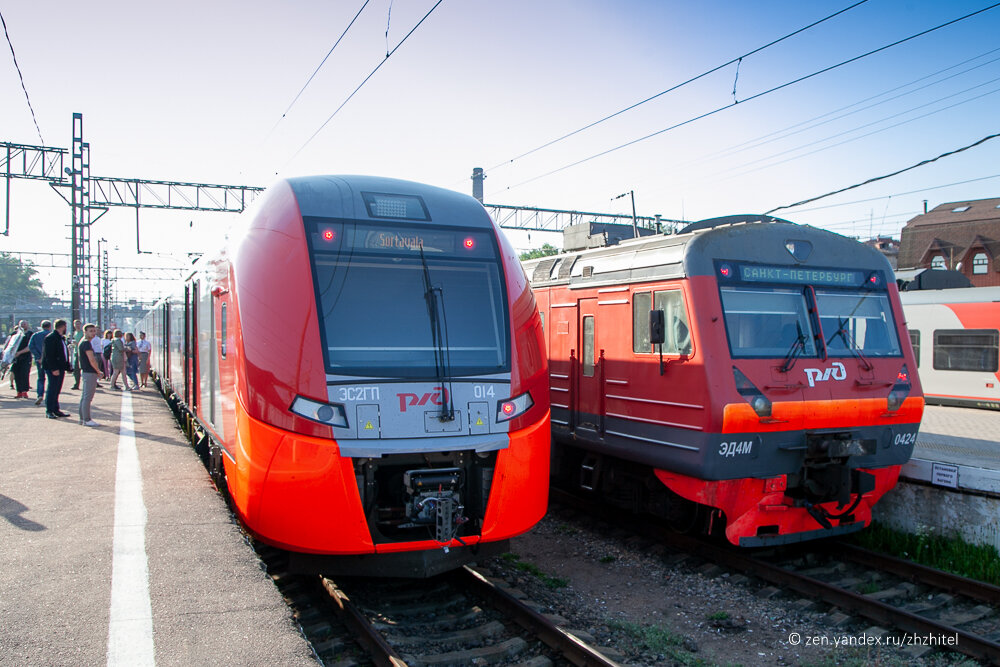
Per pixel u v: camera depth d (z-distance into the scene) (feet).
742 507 24.67
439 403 18.90
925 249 143.74
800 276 26.05
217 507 21.50
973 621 20.77
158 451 30.42
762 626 20.70
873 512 29.68
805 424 24.53
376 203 20.74
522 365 20.40
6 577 15.85
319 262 19.30
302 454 17.85
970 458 29.94
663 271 25.80
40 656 12.30
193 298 31.42
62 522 19.90
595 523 30.60
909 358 27.30
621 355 28.12
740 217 28.53
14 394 59.93
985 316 56.80
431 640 18.08
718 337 23.93
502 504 19.34
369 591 21.11
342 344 18.66
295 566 19.24
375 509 18.78
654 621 20.95
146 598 14.84
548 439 20.85
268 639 13.17
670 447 25.27
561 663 17.61
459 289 20.49
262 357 18.58
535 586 22.75
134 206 90.74
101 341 71.00
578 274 31.14
